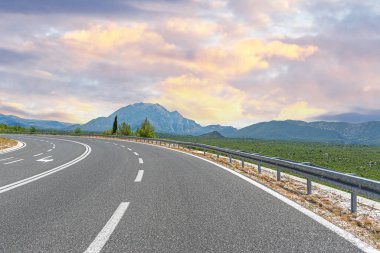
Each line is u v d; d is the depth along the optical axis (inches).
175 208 268.4
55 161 715.4
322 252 170.4
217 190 354.9
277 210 263.3
